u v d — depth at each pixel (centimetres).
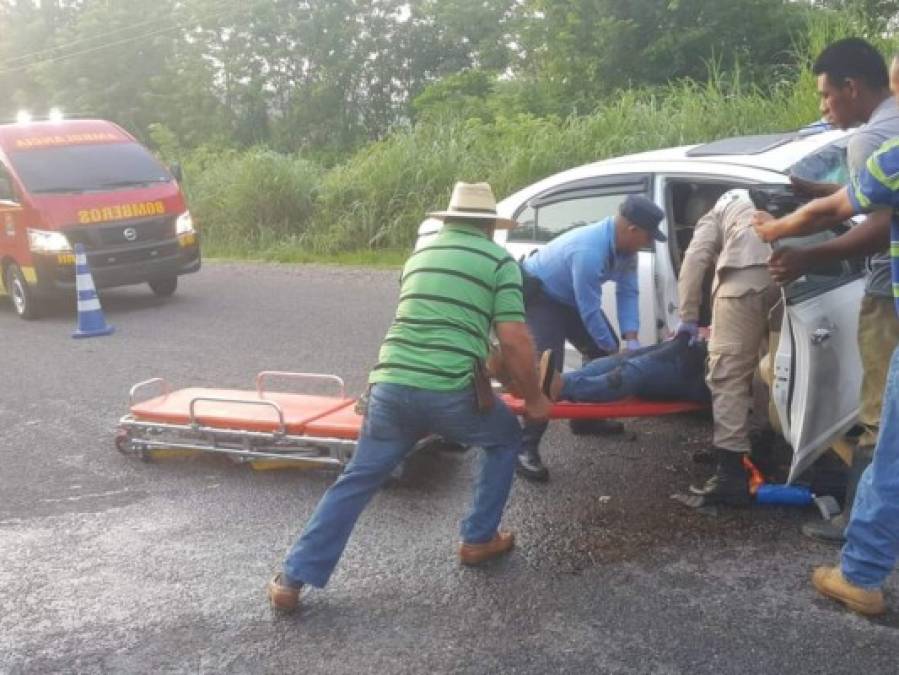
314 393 702
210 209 1642
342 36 3088
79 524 489
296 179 1577
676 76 1881
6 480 562
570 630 362
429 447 552
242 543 457
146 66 3338
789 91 1384
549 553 427
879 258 379
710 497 461
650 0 1900
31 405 721
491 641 358
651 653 343
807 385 414
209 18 3108
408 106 3106
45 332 1011
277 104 3203
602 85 1928
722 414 451
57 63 3341
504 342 382
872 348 386
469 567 418
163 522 486
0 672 358
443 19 3025
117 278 1061
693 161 553
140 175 1121
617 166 588
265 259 1475
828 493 460
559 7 2019
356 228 1481
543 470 509
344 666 348
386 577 413
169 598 406
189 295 1182
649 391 480
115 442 606
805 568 399
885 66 404
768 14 1827
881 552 351
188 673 350
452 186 1440
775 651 340
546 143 1396
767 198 430
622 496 486
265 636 372
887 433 340
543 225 615
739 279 441
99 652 368
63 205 1043
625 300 527
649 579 398
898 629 351
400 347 382
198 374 780
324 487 520
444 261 384
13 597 415
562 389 471
